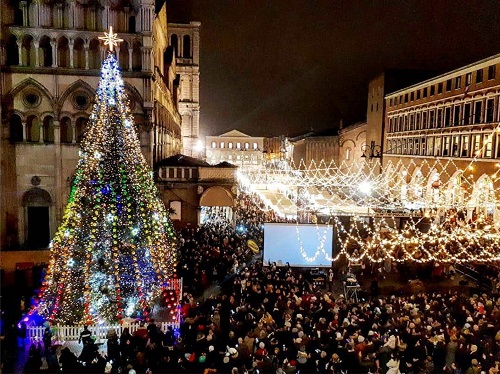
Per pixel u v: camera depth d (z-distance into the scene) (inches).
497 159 1918.1
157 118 1930.4
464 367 715.4
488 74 2057.1
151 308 948.6
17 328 847.7
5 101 1558.8
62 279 904.9
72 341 855.7
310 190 2802.7
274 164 5408.5
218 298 965.8
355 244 1657.2
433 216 1903.3
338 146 4928.6
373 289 1181.1
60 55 1605.6
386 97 3432.6
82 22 1604.3
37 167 1617.9
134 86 1642.5
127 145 1035.9
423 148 2763.3
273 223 1301.7
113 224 932.0
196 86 3531.0
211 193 1861.5
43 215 1648.6
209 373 623.5
